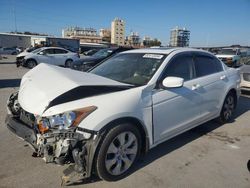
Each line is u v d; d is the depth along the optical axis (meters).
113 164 3.25
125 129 3.27
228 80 5.51
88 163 3.02
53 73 3.78
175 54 4.34
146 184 3.30
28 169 3.54
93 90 3.25
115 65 4.54
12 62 25.36
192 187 3.28
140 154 3.69
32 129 3.20
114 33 107.69
